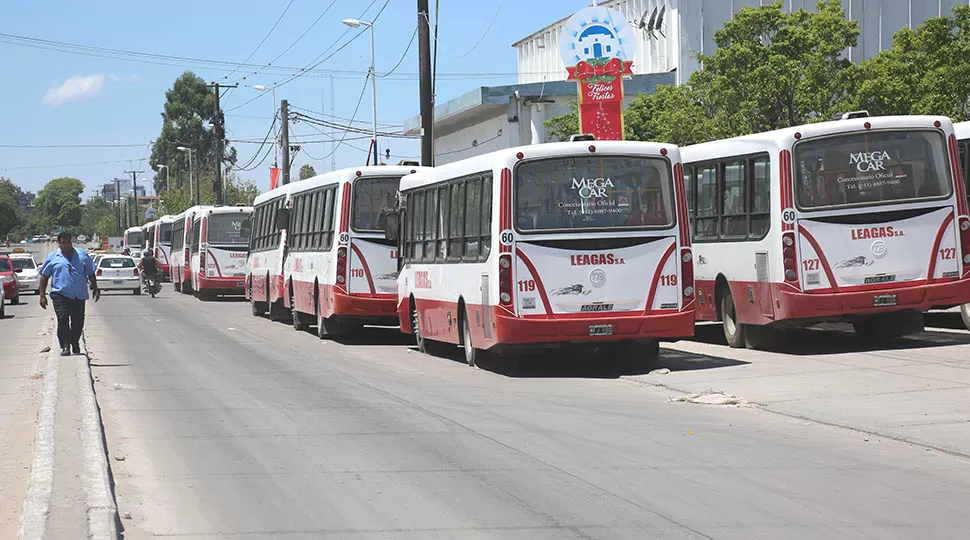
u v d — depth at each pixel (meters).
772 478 9.24
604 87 34.16
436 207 20.48
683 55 52.94
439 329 20.42
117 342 25.66
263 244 34.56
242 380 17.39
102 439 11.12
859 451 10.38
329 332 25.80
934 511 8.02
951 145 18.12
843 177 17.91
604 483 9.17
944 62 29.97
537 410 13.45
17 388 17.19
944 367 15.63
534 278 16.77
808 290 17.83
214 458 10.62
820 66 32.62
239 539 7.61
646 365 18.03
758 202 18.77
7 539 7.71
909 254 17.91
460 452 10.71
